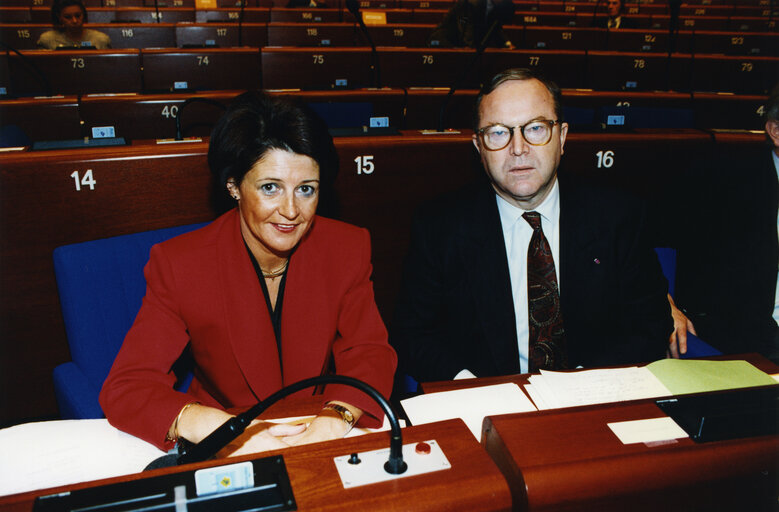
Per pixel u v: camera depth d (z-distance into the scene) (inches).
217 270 42.5
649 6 385.7
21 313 64.1
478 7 185.9
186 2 356.5
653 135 80.6
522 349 56.3
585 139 78.1
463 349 57.1
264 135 36.1
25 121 116.4
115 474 31.6
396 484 21.7
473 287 54.6
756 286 64.8
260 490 21.4
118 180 64.1
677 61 189.0
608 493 22.7
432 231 55.9
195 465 22.7
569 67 189.9
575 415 27.0
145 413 36.1
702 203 67.0
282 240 39.8
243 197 39.0
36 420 68.6
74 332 48.9
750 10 392.2
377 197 75.3
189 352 50.1
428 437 24.5
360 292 46.2
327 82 179.9
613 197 55.5
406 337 55.9
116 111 120.9
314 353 44.5
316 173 38.3
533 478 22.4
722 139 80.7
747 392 29.2
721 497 24.2
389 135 76.0
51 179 61.4
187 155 66.0
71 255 48.3
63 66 158.9
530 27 253.4
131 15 296.5
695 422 26.2
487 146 51.6
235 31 228.5
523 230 55.2
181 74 167.5
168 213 67.3
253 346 42.9
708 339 61.8
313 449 23.7
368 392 23.1
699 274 67.1
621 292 55.7
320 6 319.6
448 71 186.2
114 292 50.1
